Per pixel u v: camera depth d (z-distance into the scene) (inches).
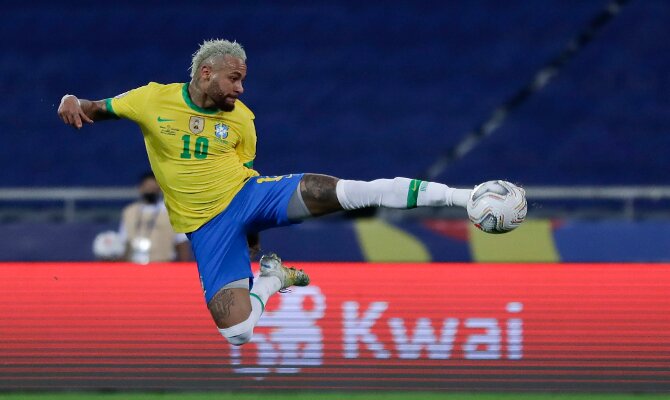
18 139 2385.6
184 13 2659.9
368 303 968.3
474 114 2397.9
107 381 965.2
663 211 2172.7
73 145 2368.4
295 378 961.5
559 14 2578.7
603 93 2425.0
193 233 778.2
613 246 1508.4
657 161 2292.1
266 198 749.3
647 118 2375.7
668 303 961.5
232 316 753.0
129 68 2539.4
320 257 1545.3
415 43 2549.2
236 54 752.3
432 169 2297.0
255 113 2416.3
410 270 972.6
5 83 2517.2
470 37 2551.7
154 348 965.8
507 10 2600.9
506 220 683.4
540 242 1509.6
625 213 2043.6
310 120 2396.7
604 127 2362.2
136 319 969.5
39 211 2202.3
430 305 967.0
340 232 1555.1
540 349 959.0
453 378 959.0
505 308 964.0
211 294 765.3
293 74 2501.2
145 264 976.9
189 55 2561.5
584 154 2311.8
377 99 2432.3
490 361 960.3
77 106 738.8
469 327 964.0
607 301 961.5
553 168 2283.5
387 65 2506.2
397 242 1533.0
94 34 2620.6
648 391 952.3
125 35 2610.7
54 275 977.5
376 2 2642.7
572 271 967.0
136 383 963.3
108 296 973.2
